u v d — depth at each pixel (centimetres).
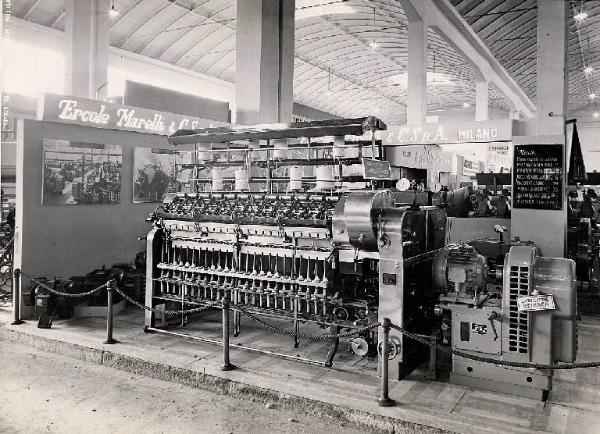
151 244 596
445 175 1606
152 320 589
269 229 526
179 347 532
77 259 725
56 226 695
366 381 436
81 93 1084
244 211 556
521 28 1656
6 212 1013
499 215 917
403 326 435
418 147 1295
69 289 649
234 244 549
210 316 661
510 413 374
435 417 366
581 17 1356
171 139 636
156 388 458
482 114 1777
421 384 431
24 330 589
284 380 437
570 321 393
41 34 1421
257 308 539
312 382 432
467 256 450
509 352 407
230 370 461
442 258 454
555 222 767
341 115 3197
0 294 762
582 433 343
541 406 388
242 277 541
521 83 2420
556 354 399
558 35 794
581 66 2205
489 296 457
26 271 657
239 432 373
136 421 390
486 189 980
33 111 1394
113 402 425
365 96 2944
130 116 777
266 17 1013
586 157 3212
